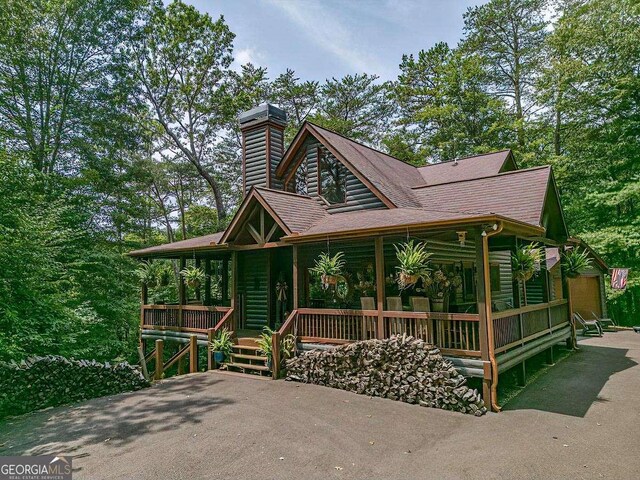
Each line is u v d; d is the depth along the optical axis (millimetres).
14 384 7934
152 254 13438
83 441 5809
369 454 5125
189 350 11602
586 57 19938
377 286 8344
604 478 4355
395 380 7559
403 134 26109
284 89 25438
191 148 23594
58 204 13422
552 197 10750
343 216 10844
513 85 25484
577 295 16828
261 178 14523
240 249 11000
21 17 16797
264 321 13008
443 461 4863
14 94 17188
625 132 18594
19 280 9352
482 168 14641
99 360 14898
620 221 18656
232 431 5973
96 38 18672
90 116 18500
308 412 6812
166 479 4551
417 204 11414
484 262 7043
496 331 7270
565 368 9586
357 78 25078
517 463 4734
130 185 22578
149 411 7102
